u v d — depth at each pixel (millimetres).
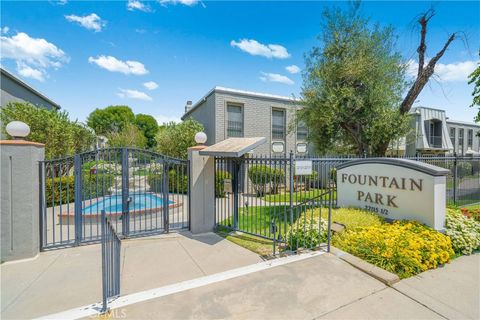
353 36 8930
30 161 4234
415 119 17359
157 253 4457
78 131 12422
